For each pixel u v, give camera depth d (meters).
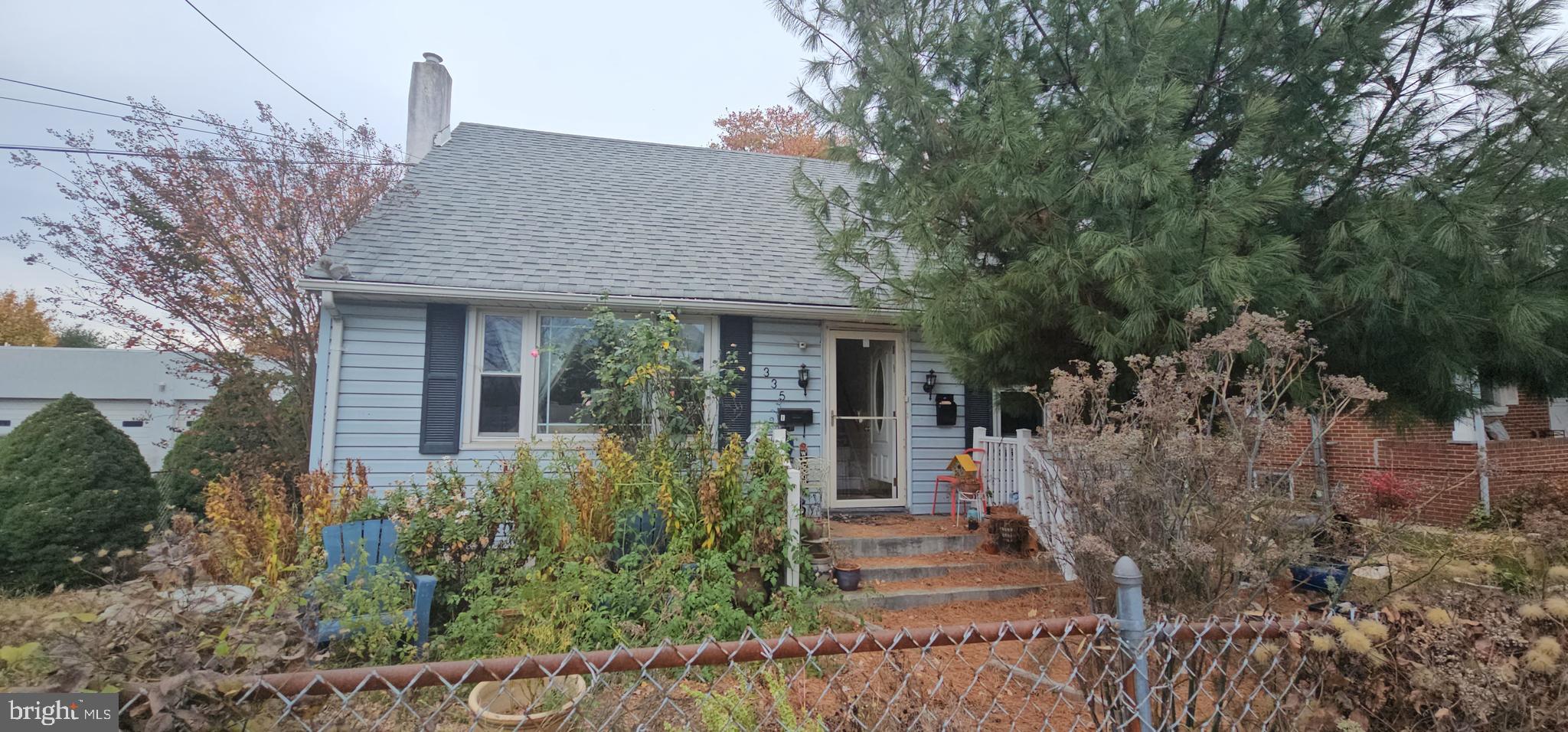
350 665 4.24
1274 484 2.98
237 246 9.90
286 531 5.38
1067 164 4.72
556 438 7.24
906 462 9.17
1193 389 3.04
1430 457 10.05
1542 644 2.16
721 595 4.99
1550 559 3.20
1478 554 3.43
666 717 3.41
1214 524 2.76
